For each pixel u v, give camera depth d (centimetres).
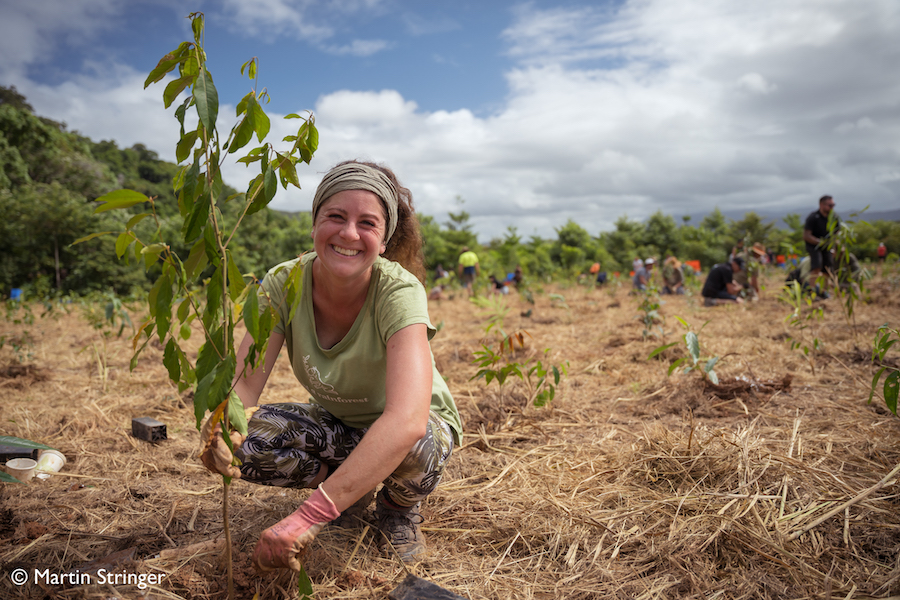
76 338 575
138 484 208
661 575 145
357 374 149
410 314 137
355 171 132
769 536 155
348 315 149
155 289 102
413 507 163
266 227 2803
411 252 166
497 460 230
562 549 159
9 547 155
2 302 986
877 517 162
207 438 114
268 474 150
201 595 134
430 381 134
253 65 102
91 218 1866
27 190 1967
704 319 591
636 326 567
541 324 646
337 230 129
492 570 150
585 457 226
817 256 639
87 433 266
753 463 190
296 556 118
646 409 291
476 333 585
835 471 190
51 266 1881
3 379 358
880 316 509
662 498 182
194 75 96
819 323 480
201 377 103
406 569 147
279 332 156
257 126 103
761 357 372
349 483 120
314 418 161
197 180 96
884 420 238
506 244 4291
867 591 133
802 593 134
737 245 751
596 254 3984
